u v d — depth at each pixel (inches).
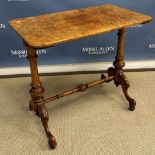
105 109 67.6
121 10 59.1
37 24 51.3
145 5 76.2
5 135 59.4
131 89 75.6
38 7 74.1
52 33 46.3
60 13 57.9
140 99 71.1
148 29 79.9
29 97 73.3
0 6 72.4
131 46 82.7
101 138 58.0
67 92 61.7
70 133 59.4
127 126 61.4
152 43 82.5
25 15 74.8
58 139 57.7
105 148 55.3
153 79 80.7
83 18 54.4
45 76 84.3
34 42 42.4
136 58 85.2
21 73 83.8
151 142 56.7
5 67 83.0
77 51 82.1
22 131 60.6
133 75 83.3
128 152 54.2
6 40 77.9
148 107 67.9
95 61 84.6
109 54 83.5
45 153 54.2
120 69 67.5
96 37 79.8
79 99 72.0
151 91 74.7
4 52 80.0
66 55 82.6
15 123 63.2
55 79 82.5
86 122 62.9
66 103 70.3
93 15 56.2
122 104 69.4
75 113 66.2
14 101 71.7
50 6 74.4
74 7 75.2
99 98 72.3
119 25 49.8
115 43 81.4
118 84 69.8
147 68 85.9
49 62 83.4
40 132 60.2
